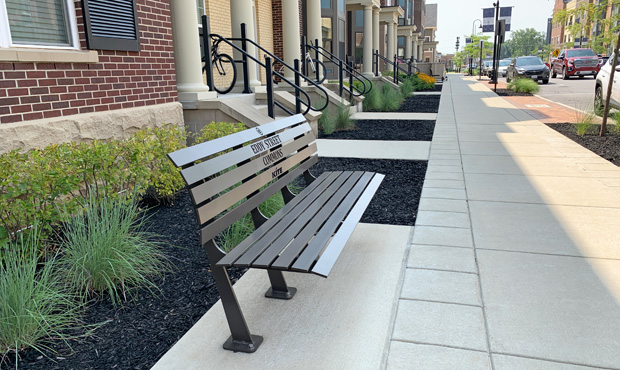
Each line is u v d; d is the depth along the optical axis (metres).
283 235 2.74
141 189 4.82
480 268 3.29
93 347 2.56
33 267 2.82
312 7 14.12
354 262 3.46
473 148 7.82
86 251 3.14
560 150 7.41
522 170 6.15
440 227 4.13
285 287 2.97
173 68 6.80
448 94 21.48
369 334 2.54
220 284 2.39
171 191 5.03
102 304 3.03
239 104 7.38
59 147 4.13
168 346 2.55
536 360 2.28
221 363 2.35
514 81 22.95
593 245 3.64
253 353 2.41
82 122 5.08
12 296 2.55
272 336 2.56
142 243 3.65
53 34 5.01
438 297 2.91
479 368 2.23
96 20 5.31
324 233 2.77
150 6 6.25
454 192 5.21
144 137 5.08
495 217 4.35
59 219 3.60
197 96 7.15
